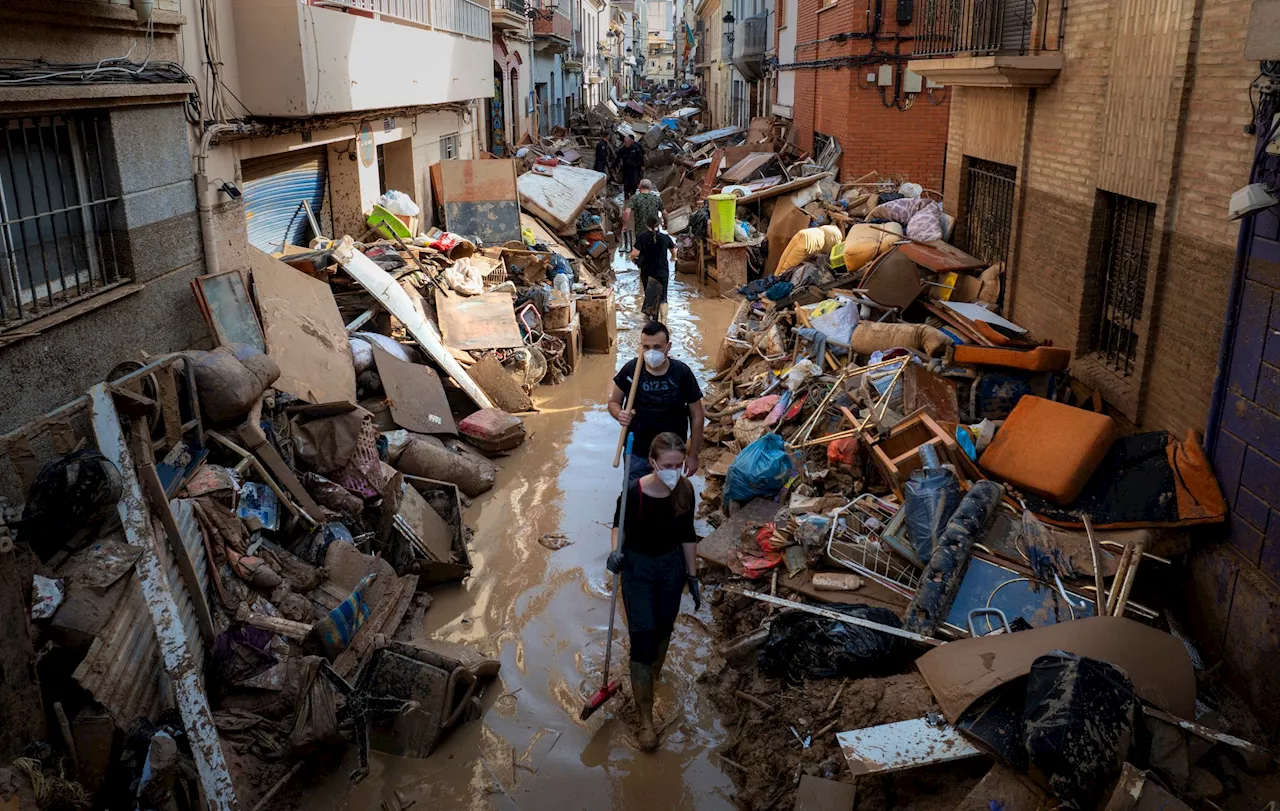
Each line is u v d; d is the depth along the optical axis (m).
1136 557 4.75
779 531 5.88
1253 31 4.00
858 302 9.23
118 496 4.30
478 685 5.17
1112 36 6.32
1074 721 3.43
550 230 14.95
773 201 16.41
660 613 4.84
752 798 4.32
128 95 5.84
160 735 3.78
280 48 7.85
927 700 4.18
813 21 19.61
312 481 6.16
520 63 27.56
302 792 4.42
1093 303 6.81
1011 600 4.84
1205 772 3.62
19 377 4.92
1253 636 4.20
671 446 4.48
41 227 5.37
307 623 5.12
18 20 4.94
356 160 11.45
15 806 3.24
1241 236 4.48
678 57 92.44
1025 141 8.09
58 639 3.89
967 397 7.07
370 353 8.06
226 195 7.40
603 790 4.50
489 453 8.39
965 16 9.80
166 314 6.58
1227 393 4.65
